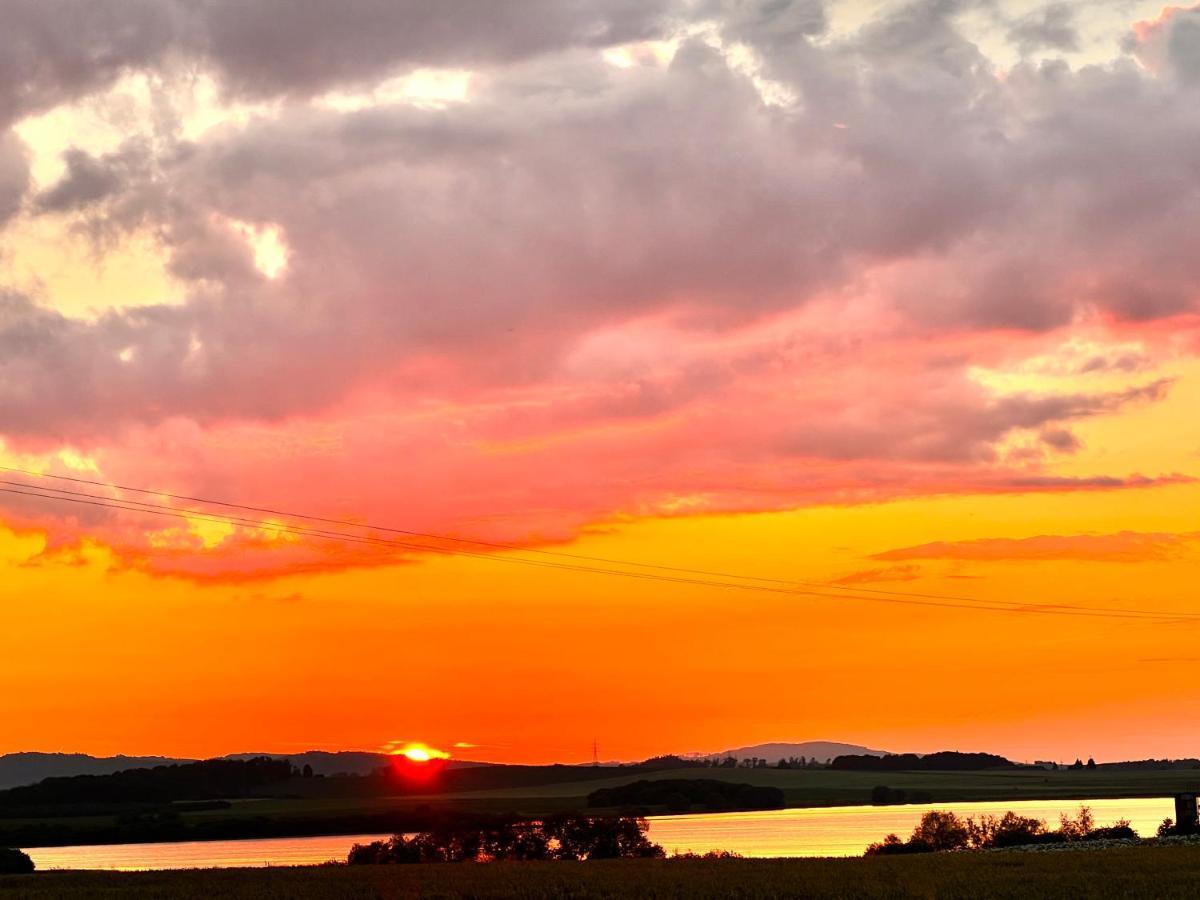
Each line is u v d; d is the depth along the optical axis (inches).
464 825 4918.8
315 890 2785.4
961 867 3127.5
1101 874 2810.0
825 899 2436.0
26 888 2938.0
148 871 3595.0
